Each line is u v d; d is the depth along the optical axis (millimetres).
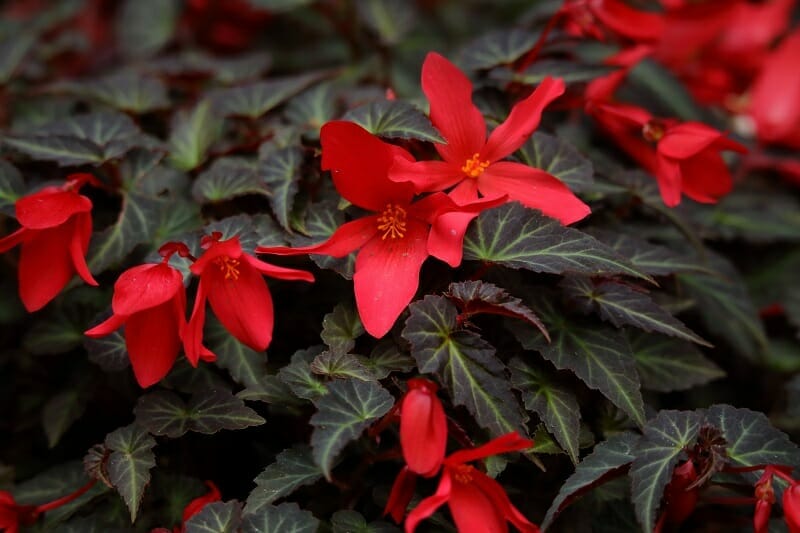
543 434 497
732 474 494
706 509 522
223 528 478
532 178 504
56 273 504
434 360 474
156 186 558
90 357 517
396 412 475
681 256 538
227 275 482
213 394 504
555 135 568
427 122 506
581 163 536
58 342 544
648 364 538
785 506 468
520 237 495
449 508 487
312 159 536
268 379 507
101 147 541
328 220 518
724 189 546
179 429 495
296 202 526
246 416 496
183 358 520
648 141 551
